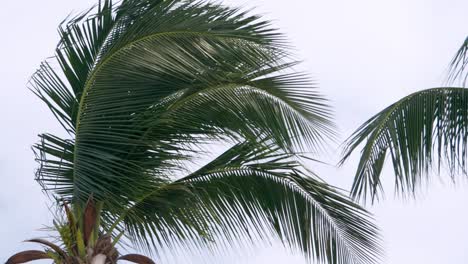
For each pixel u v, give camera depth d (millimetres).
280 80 10891
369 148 10852
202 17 10094
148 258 10773
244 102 10977
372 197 10891
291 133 11180
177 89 10406
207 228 11383
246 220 11539
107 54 10039
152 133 10633
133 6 10414
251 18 10250
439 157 10477
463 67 9164
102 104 10141
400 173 10742
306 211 11688
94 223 10438
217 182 11500
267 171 11523
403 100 10773
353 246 11734
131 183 10188
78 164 10008
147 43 10070
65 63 10172
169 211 11258
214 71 10375
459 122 10414
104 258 10469
